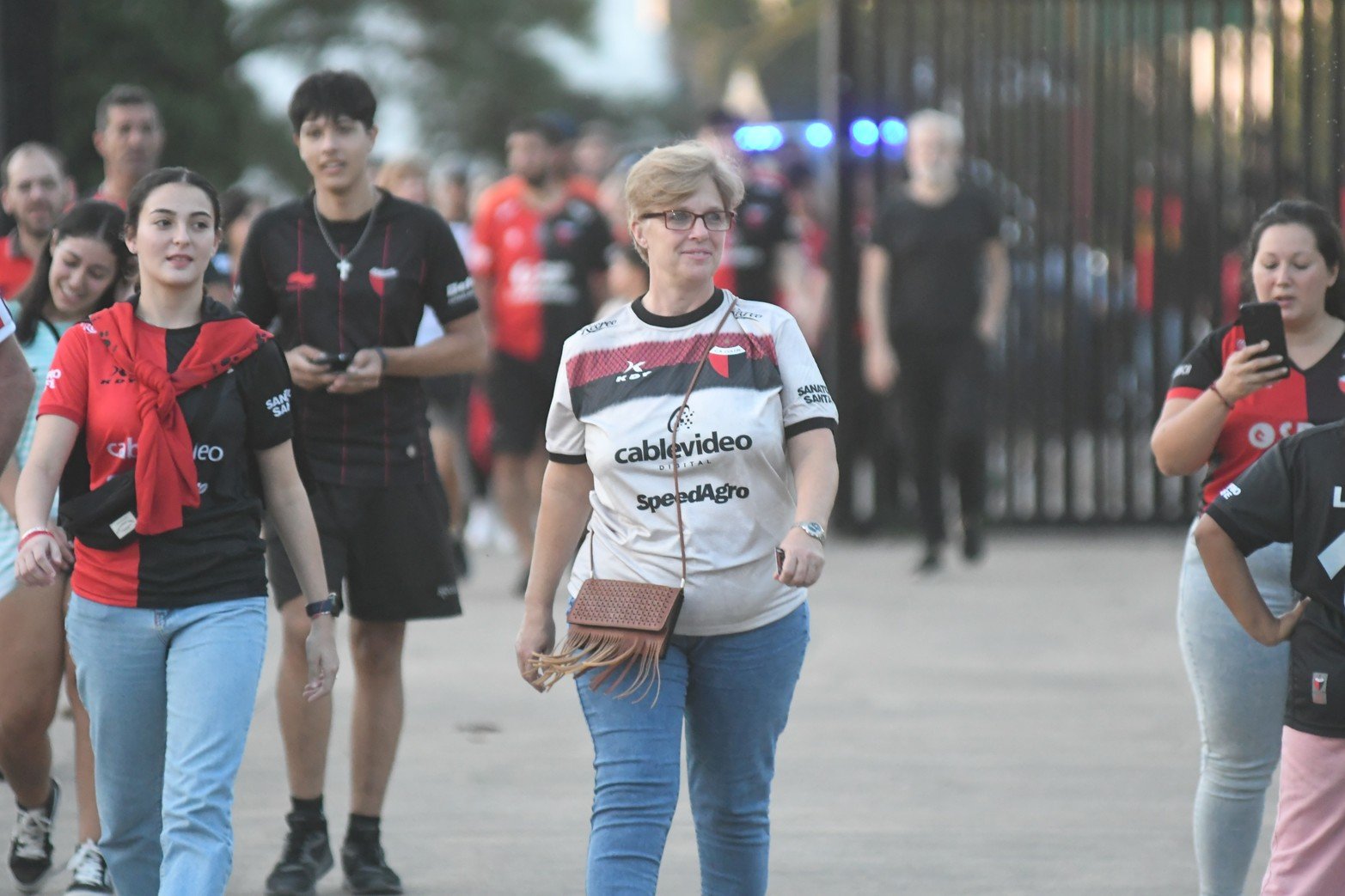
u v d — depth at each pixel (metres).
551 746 22.12
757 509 12.73
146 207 13.48
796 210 44.09
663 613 12.47
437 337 19.28
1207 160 39.81
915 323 33.91
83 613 13.46
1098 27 37.22
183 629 13.37
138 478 13.15
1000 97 37.56
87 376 13.43
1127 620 30.11
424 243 17.48
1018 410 39.69
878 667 26.39
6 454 14.68
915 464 34.84
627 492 12.80
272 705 24.25
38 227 20.09
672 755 12.66
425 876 17.17
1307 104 31.56
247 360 13.65
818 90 105.56
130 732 13.58
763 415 12.66
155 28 42.00
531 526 34.41
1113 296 38.06
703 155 12.83
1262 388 14.24
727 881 13.38
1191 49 36.62
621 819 12.47
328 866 16.92
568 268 33.12
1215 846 14.62
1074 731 22.64
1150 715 23.52
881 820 18.89
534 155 33.09
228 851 12.98
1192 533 14.66
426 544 17.27
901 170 38.31
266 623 13.76
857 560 37.06
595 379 12.90
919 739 22.27
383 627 17.22
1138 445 39.75
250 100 46.16
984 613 30.78
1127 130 37.34
